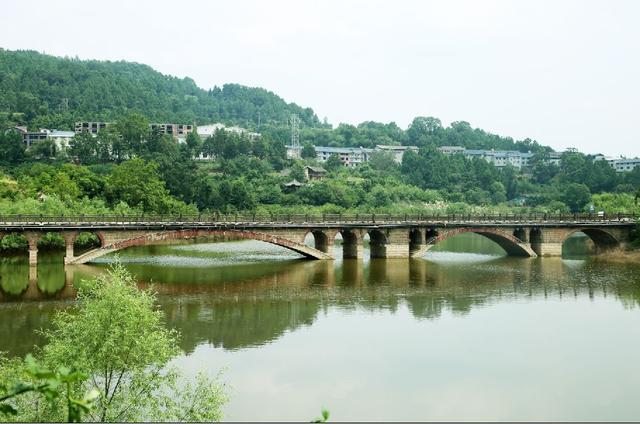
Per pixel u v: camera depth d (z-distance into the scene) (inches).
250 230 3848.4
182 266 3757.4
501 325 2384.4
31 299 2706.7
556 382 1787.6
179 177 6259.8
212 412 1275.8
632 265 4018.2
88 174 5541.3
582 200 7721.5
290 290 3034.0
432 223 4224.9
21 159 7308.1
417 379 1792.6
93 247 4375.0
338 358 1967.3
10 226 3314.5
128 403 1256.8
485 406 1612.9
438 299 2851.9
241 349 2053.4
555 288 3152.1
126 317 1316.4
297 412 1545.3
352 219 4153.5
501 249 5054.1
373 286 3164.4
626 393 1712.6
